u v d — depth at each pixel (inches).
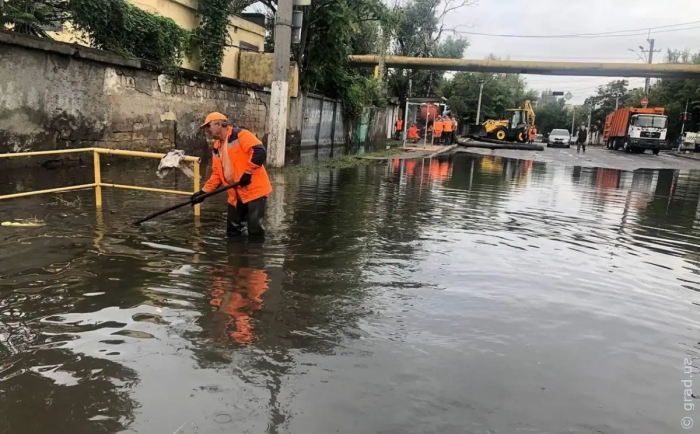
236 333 129.0
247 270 179.0
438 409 100.1
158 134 483.2
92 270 170.2
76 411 94.6
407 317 145.6
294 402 100.0
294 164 571.5
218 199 309.0
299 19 514.0
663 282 195.2
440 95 1836.9
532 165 775.1
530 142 1617.9
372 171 548.7
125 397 99.3
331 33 764.0
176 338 124.6
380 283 173.6
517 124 1573.6
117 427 90.4
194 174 253.0
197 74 530.3
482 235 257.6
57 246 195.2
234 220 225.9
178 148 516.4
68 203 269.9
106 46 437.1
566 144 1787.6
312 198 344.5
